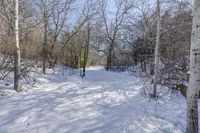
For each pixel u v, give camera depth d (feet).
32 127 24.27
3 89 35.14
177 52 48.03
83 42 77.61
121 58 110.83
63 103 31.35
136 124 25.99
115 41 112.78
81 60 74.90
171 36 46.70
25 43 50.44
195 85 21.63
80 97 34.83
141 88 43.45
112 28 115.75
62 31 83.46
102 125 25.44
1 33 41.39
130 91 40.86
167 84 44.78
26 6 54.49
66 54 74.33
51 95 34.91
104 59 134.00
